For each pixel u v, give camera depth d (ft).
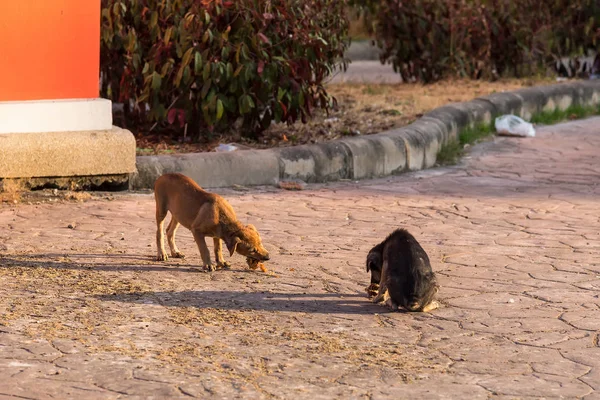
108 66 46.09
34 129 35.58
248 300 23.79
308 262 27.71
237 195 37.40
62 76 36.17
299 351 19.97
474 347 20.52
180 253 28.12
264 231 31.42
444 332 21.56
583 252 29.17
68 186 36.29
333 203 36.22
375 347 20.39
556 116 58.95
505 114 55.16
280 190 38.63
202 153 39.42
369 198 37.32
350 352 19.99
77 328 21.01
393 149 42.65
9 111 35.01
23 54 35.32
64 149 35.58
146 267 26.78
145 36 44.29
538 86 61.82
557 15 72.95
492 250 29.37
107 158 36.32
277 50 44.50
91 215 33.04
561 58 74.13
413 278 22.90
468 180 41.47
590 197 37.81
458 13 67.21
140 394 17.35
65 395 17.22
